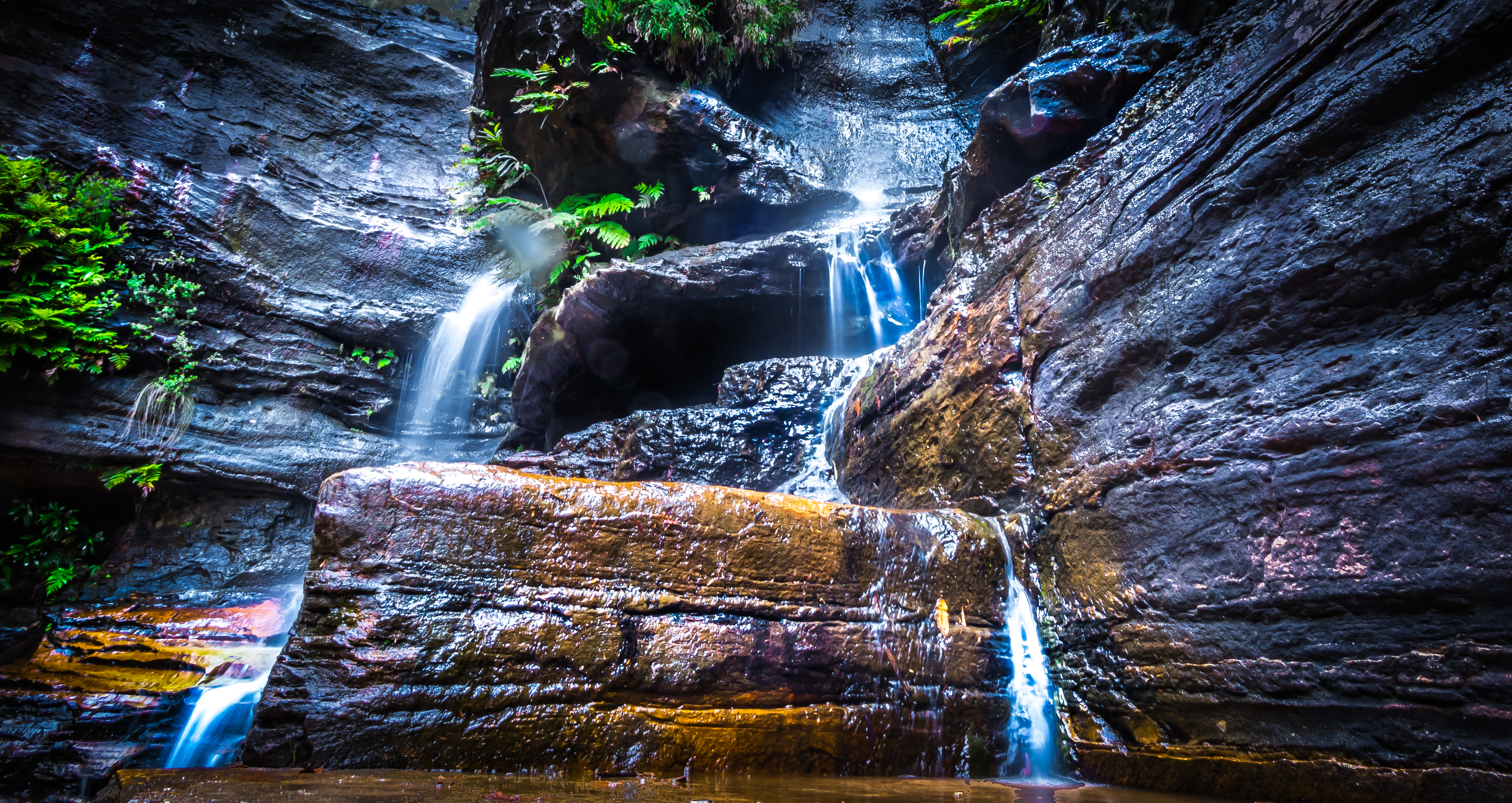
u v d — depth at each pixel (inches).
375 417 449.4
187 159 459.2
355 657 94.7
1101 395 123.2
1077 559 119.0
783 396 242.2
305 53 517.7
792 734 105.1
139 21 460.8
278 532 401.4
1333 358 90.2
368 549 99.4
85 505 376.5
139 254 394.9
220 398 406.6
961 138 370.0
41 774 151.6
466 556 101.5
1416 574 76.5
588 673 100.4
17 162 358.6
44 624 265.4
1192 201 113.3
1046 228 150.2
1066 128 167.9
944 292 179.9
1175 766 96.8
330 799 70.2
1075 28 192.1
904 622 117.5
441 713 94.5
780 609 111.2
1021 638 125.5
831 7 422.3
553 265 378.6
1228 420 99.7
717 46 330.6
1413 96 89.5
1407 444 79.7
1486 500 72.5
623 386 327.0
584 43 303.6
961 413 155.6
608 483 111.0
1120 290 123.6
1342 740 81.3
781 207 312.3
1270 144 103.7
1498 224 77.7
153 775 84.4
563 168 344.2
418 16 596.4
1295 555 87.9
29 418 350.6
